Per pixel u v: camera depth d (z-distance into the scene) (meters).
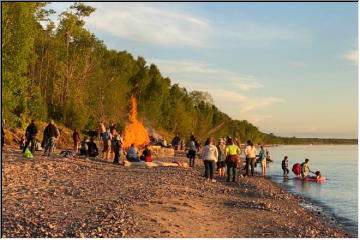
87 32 61.72
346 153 109.31
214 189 19.14
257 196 18.77
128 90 83.88
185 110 115.50
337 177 33.19
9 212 11.04
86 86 61.81
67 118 55.75
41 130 43.97
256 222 12.14
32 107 46.94
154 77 102.88
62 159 25.03
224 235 10.15
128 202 13.18
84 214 11.20
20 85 38.09
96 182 17.84
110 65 88.94
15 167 19.59
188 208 13.06
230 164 23.34
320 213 16.25
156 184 18.23
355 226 14.00
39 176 18.30
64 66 58.22
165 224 10.54
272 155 90.06
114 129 29.95
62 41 59.91
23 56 37.91
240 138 167.00
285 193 21.50
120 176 20.70
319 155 91.75
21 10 37.44
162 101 104.75
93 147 29.47
